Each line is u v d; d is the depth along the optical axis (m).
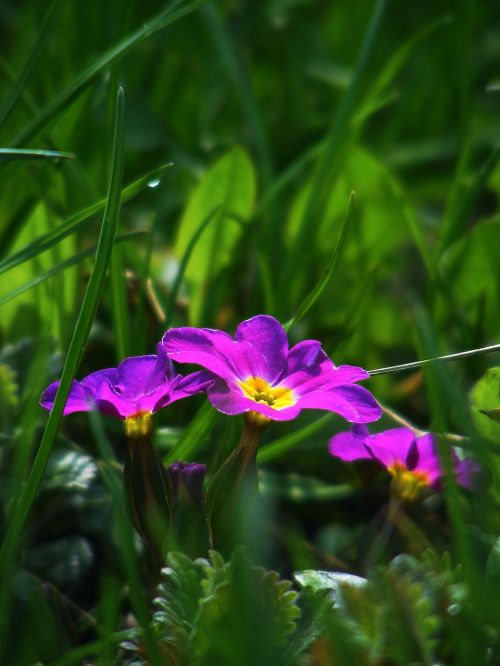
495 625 0.38
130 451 0.40
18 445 0.42
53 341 0.45
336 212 0.51
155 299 0.48
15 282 0.47
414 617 0.38
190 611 0.38
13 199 0.49
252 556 0.41
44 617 0.39
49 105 0.46
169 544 0.40
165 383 0.39
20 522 0.39
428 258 0.48
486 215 0.58
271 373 0.39
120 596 0.41
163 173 0.43
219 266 0.49
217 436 0.45
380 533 0.40
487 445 0.41
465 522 0.42
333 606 0.38
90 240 0.52
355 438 0.40
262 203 0.50
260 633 0.38
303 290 0.50
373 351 0.49
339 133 0.49
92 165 0.58
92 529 0.43
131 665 0.39
